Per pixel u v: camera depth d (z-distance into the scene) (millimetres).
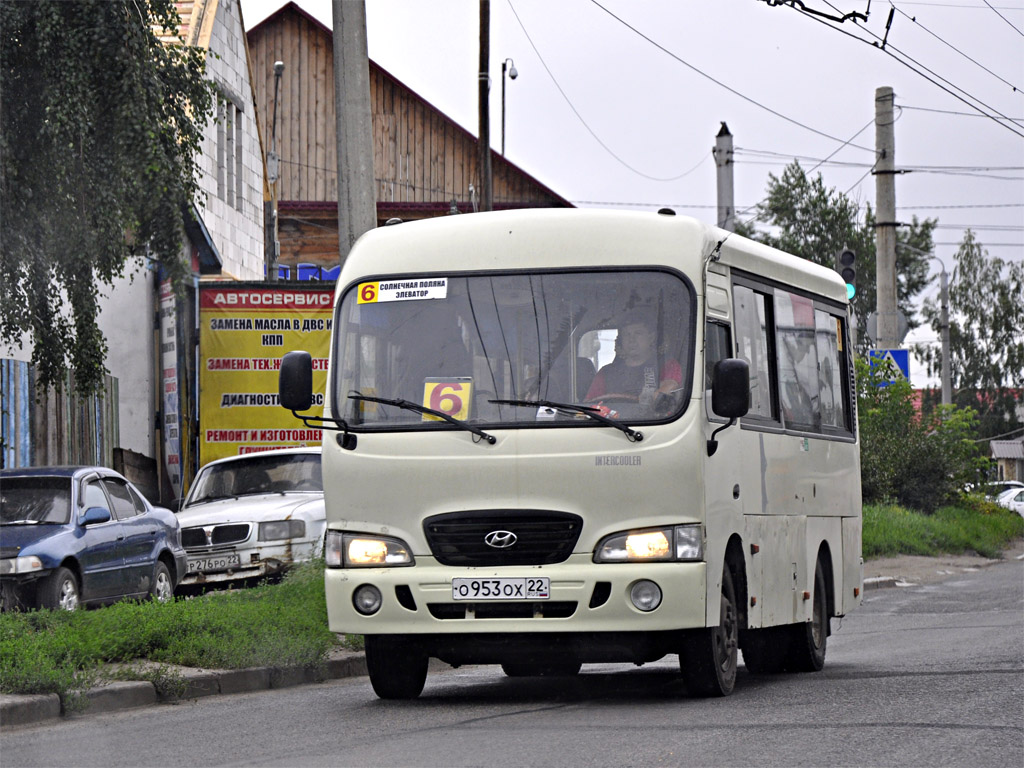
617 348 17391
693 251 17750
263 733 15719
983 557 61656
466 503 17188
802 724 15273
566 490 17000
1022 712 15945
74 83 28016
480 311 17766
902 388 65375
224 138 60125
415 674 18781
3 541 26969
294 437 47688
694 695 18078
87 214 29562
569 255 17797
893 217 59906
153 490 48125
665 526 16922
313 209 104938
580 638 17047
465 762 13125
